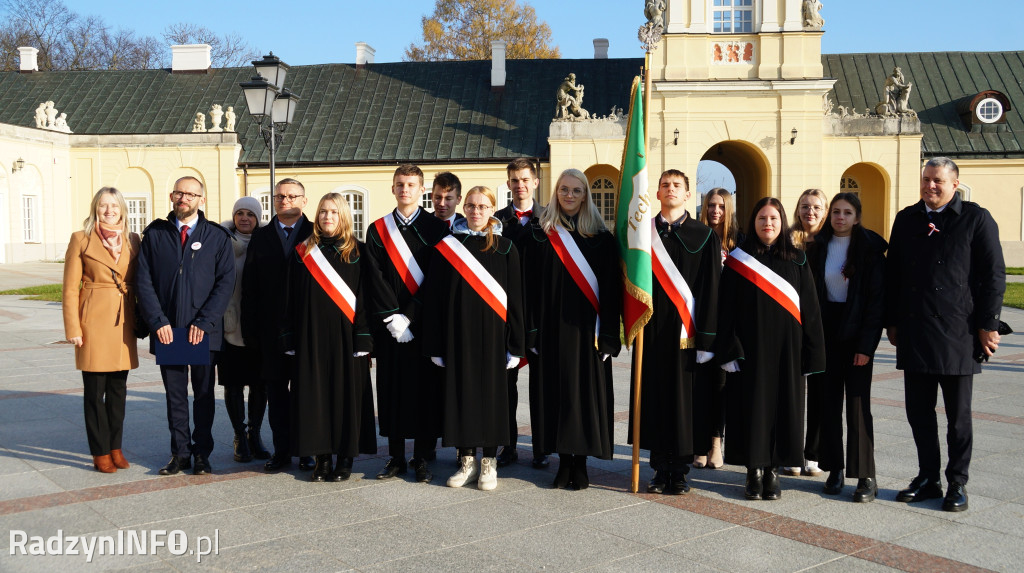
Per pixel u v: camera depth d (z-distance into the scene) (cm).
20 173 3353
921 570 486
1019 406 974
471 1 4681
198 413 698
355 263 681
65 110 3794
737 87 2906
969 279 604
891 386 1115
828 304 647
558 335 648
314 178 3428
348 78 3800
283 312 679
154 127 3666
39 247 3478
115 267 685
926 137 3456
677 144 2939
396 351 680
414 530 553
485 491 648
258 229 720
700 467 730
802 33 2886
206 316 679
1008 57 3750
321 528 557
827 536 544
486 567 488
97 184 3559
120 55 6072
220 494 635
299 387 664
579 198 660
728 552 514
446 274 659
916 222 621
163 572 481
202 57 3912
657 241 647
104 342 677
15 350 1462
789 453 626
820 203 655
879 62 3762
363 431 684
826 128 3027
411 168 695
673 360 636
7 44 5638
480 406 650
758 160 3042
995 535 546
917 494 622
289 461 723
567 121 3116
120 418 703
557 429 643
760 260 634
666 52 2934
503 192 3331
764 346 626
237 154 3447
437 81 3725
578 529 556
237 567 488
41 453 755
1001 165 3388
